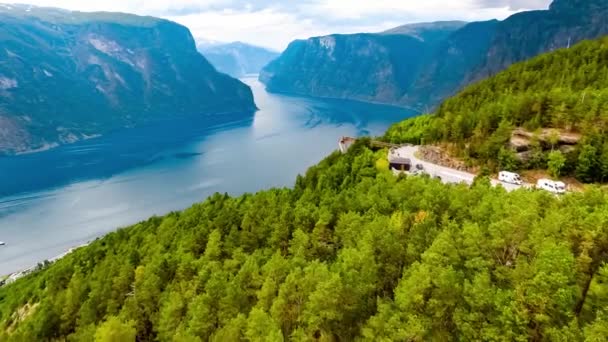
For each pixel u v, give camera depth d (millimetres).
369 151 121812
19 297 121312
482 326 40938
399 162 113688
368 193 83312
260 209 90250
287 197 99438
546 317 38031
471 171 112562
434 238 55719
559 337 36938
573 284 43594
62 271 111250
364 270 52375
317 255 70125
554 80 147750
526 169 105750
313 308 48625
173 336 57875
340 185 101750
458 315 42219
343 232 69250
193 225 105625
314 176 115438
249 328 49906
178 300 64125
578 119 107938
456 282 45062
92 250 124375
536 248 46969
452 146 126812
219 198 123375
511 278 45250
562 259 40656
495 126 122438
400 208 73125
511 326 39469
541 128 112875
